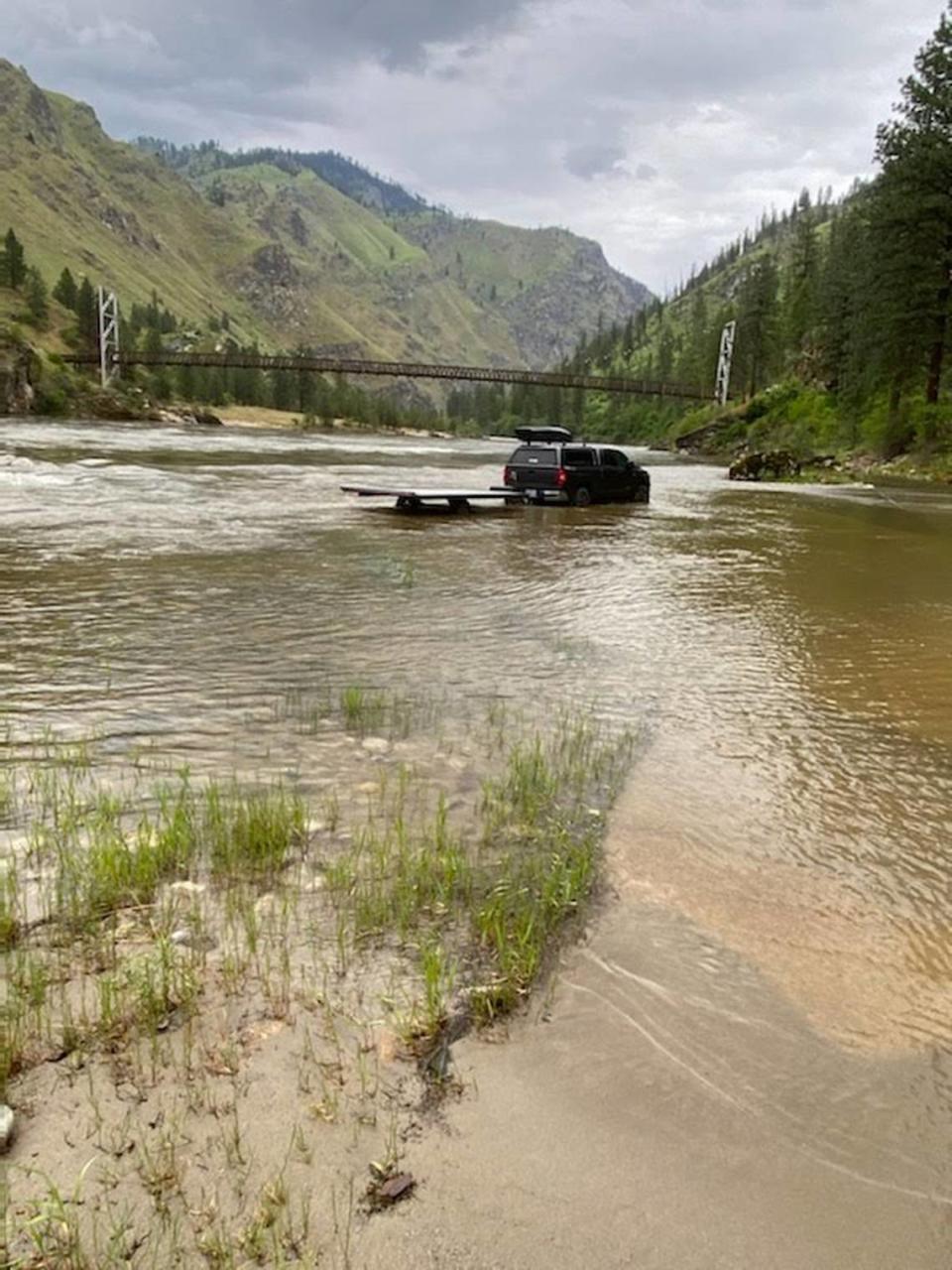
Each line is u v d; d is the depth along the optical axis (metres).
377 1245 2.02
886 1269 2.08
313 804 4.57
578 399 174.00
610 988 3.11
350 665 7.43
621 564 13.67
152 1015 2.77
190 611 9.16
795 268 103.69
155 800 4.54
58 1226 2.00
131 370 115.44
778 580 12.55
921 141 42.53
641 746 5.74
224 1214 2.06
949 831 4.60
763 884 3.95
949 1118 2.58
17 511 16.77
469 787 4.92
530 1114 2.48
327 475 30.75
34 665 7.02
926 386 48.75
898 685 7.42
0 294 137.88
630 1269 2.02
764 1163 2.37
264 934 3.29
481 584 11.41
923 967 3.36
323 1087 2.51
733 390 108.69
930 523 21.36
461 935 3.37
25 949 3.12
